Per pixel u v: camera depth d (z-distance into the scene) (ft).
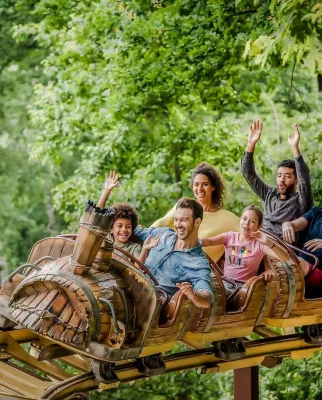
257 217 31.91
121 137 60.18
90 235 27.53
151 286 27.94
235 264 32.12
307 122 62.44
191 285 29.14
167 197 59.98
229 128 61.16
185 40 51.90
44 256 29.86
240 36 48.01
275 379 54.29
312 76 68.90
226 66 53.11
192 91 56.24
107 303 27.32
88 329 27.09
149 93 57.41
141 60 55.72
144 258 30.40
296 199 35.24
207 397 59.21
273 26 44.27
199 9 50.16
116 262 28.35
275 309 32.53
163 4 53.16
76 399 29.48
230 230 33.50
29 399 29.55
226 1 48.85
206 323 30.27
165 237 30.27
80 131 63.57
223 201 33.83
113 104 58.34
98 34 58.95
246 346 33.65
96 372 29.27
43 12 61.31
